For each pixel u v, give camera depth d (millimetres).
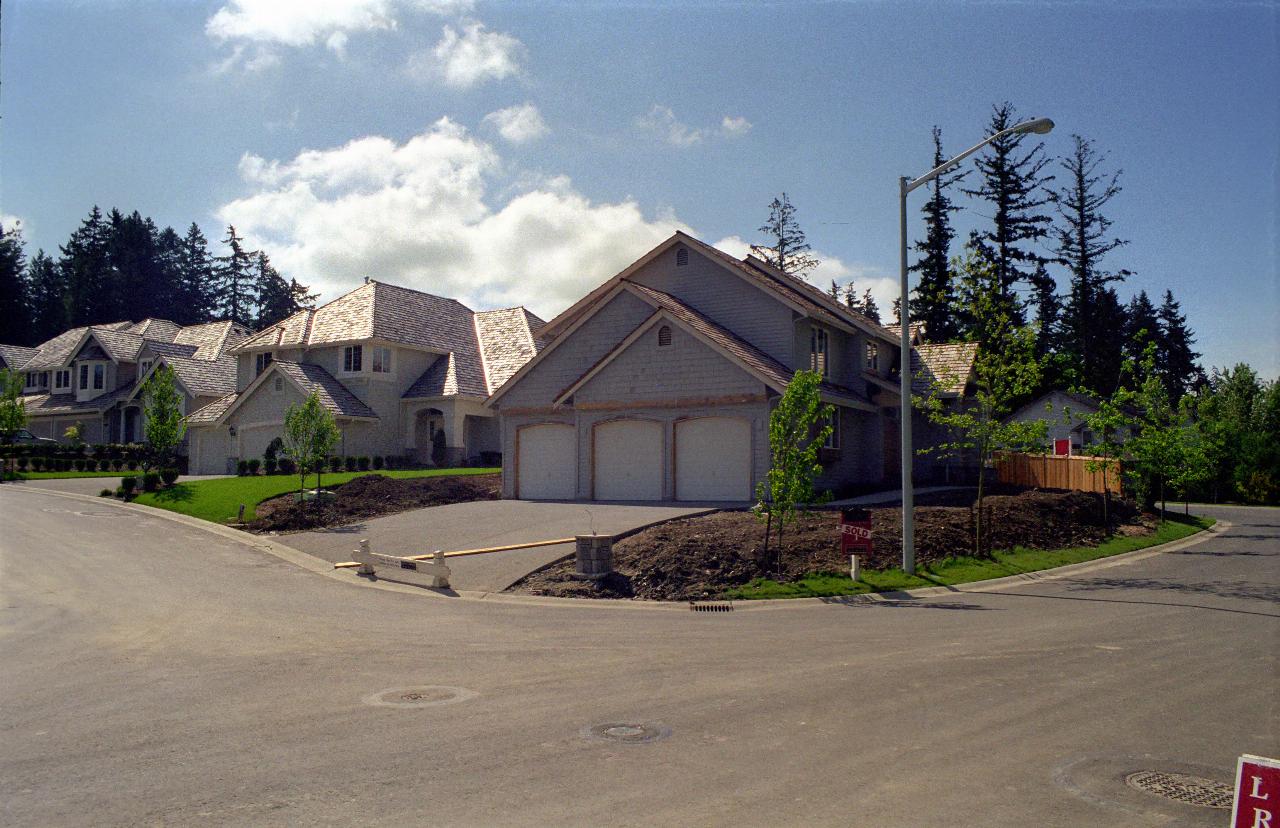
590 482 28062
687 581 16656
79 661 10383
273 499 27578
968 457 33219
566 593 16172
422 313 45219
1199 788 6195
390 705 8336
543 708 8211
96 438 52656
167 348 52562
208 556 20000
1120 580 17609
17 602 14461
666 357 27047
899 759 6738
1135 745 7117
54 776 6398
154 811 5719
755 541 18656
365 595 15945
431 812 5676
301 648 11211
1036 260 56344
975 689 8914
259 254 101938
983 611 14258
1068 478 30375
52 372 56094
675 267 30266
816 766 6566
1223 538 25391
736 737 7281
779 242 64375
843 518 17031
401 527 23234
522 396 29953
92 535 22453
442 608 14734
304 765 6605
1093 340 56156
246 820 5559
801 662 10266
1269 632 12102
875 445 31719
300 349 42688
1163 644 11273
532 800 5879
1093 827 5516
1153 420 27266
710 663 10234
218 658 10578
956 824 5520
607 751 6910
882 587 16391
